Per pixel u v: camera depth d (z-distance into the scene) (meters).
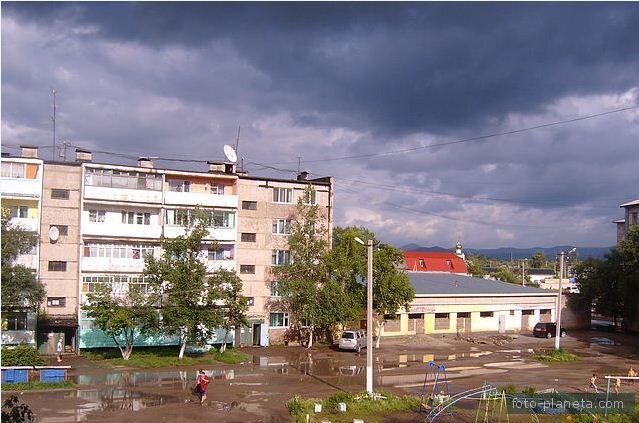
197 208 47.88
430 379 39.12
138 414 28.05
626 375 41.78
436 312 64.56
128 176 49.84
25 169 46.47
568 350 55.69
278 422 27.20
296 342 56.44
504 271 130.25
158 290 44.88
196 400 31.44
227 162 56.62
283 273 54.62
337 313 51.59
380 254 54.41
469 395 29.69
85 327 47.12
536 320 72.19
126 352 44.69
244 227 55.03
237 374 40.22
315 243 53.75
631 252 66.31
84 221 48.06
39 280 43.69
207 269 50.28
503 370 43.72
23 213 46.69
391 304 54.47
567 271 131.75
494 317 68.88
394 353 52.12
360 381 38.16
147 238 49.78
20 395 31.73
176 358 44.75
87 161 49.62
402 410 29.72
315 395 33.44
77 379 36.72
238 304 46.66
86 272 47.72
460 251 117.94
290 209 57.12
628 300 67.81
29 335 43.94
